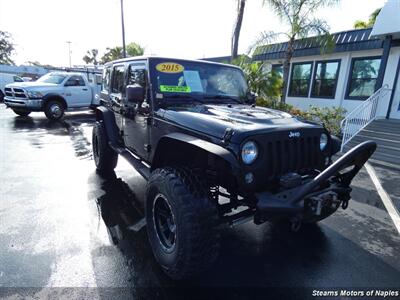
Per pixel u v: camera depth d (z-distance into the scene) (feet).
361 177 19.20
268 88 36.86
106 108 17.04
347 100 39.68
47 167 19.20
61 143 26.53
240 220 8.39
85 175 17.74
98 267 8.89
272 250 10.17
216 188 9.12
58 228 11.16
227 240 10.78
